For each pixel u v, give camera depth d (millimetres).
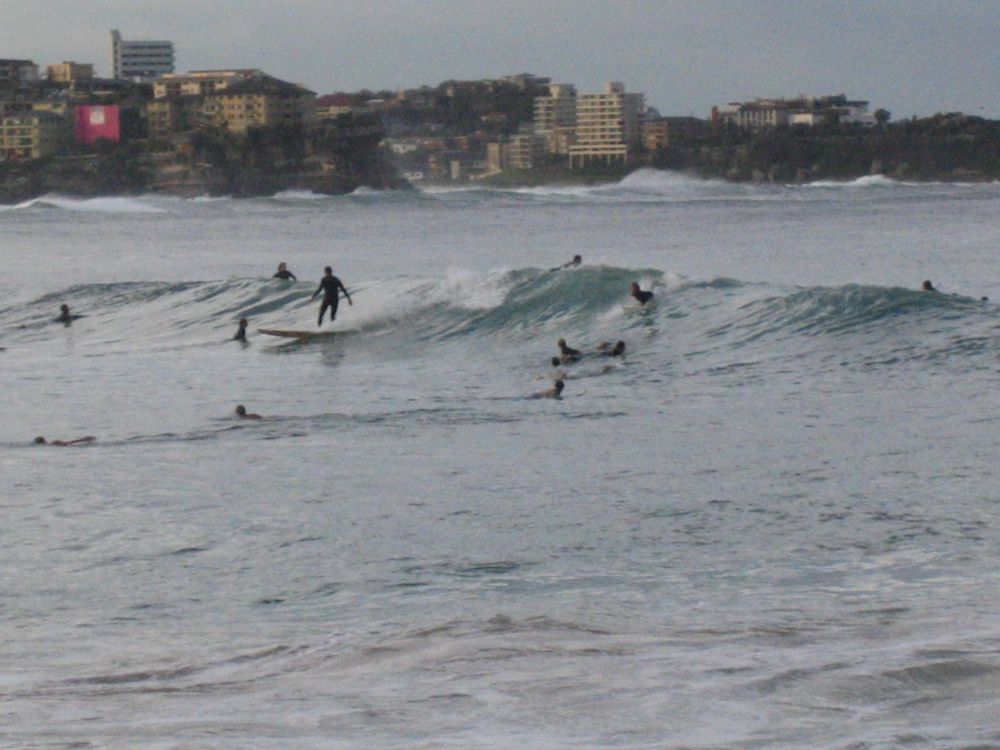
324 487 32750
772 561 24703
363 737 12648
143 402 49406
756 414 43406
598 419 43375
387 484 33000
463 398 49000
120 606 22562
